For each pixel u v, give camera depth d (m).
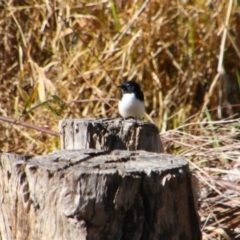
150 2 11.62
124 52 11.43
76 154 4.78
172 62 11.70
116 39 11.70
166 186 4.36
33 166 4.43
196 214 4.54
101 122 6.72
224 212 7.54
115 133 6.66
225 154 8.31
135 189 4.32
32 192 4.44
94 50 11.85
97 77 11.36
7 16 12.27
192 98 11.50
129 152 4.91
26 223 4.52
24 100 11.17
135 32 11.72
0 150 10.54
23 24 12.35
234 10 11.58
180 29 11.67
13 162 4.61
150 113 11.41
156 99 11.51
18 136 10.70
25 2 12.45
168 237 4.41
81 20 11.79
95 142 6.68
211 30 11.56
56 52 11.70
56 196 4.33
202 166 8.34
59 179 4.32
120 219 4.33
